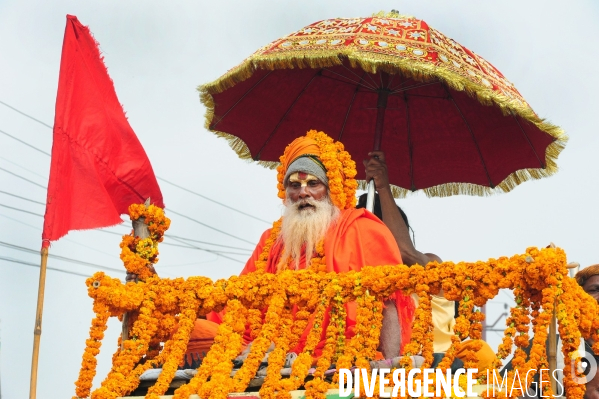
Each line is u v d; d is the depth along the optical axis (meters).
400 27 5.95
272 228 6.13
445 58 5.78
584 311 4.71
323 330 5.41
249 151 7.01
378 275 4.90
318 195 5.91
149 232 5.49
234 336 5.05
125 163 5.74
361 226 5.71
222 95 6.63
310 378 5.01
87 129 5.62
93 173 5.59
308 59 5.71
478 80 5.75
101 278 5.16
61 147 5.51
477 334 4.69
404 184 7.05
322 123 6.96
